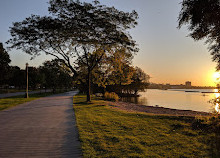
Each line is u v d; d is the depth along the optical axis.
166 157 4.94
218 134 7.14
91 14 18.80
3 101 22.92
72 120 10.48
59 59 24.03
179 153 5.24
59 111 14.41
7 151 5.38
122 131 7.77
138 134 7.30
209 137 6.80
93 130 7.95
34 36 21.47
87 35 20.55
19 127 8.62
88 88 23.64
